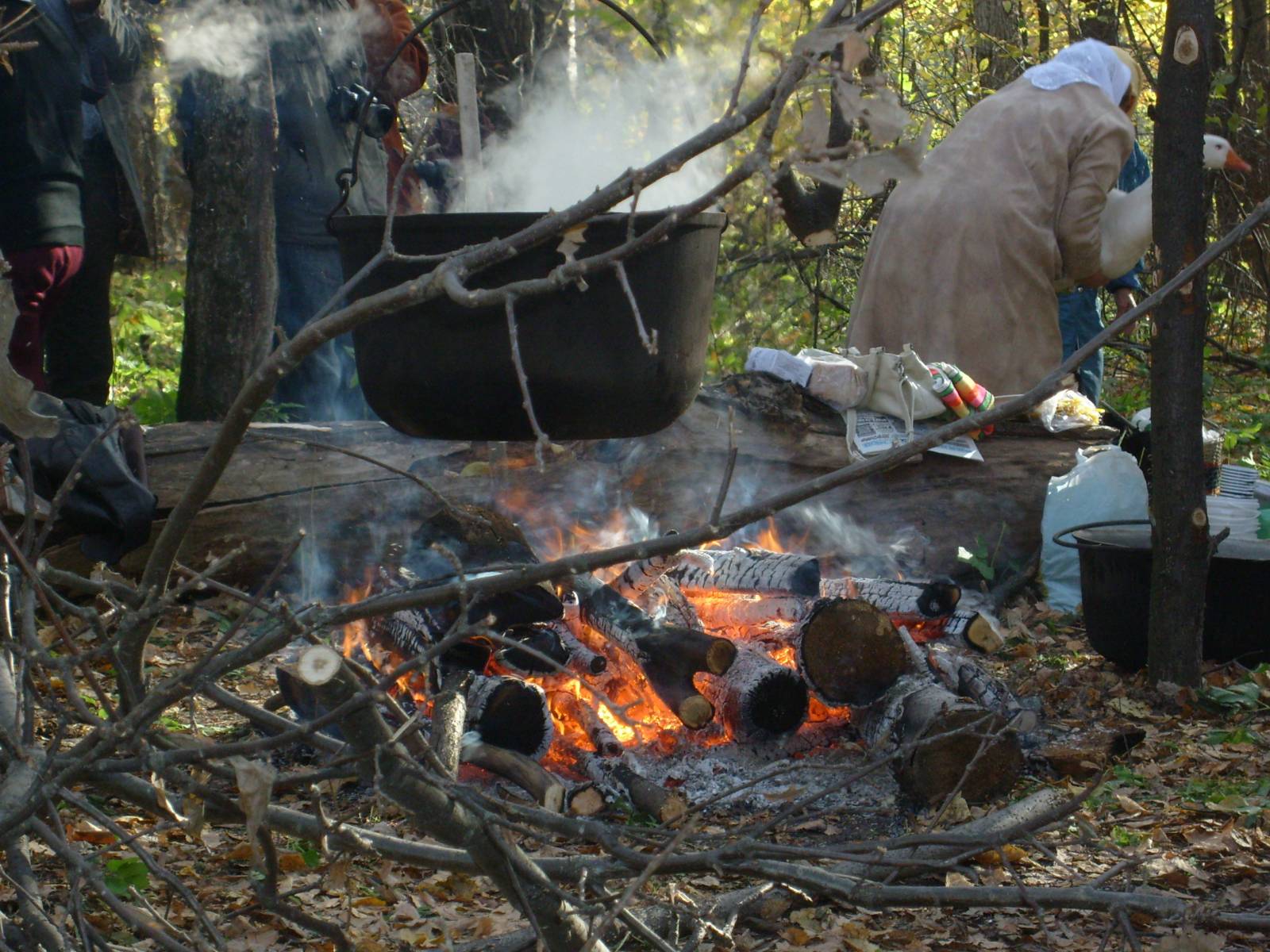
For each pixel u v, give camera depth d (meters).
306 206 5.79
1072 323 6.07
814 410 5.28
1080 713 4.04
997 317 5.38
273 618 1.60
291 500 4.73
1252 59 9.01
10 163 4.62
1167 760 3.63
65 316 5.52
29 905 1.70
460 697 3.16
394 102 5.93
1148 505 4.81
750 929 2.66
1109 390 8.97
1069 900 1.78
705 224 2.29
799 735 3.64
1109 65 5.67
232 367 5.61
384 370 2.38
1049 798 3.18
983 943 2.62
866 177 1.17
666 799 3.11
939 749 3.24
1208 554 4.09
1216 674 4.29
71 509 4.10
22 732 1.71
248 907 2.61
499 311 2.24
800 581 3.63
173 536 1.69
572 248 1.81
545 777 3.15
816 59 1.19
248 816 1.41
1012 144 5.45
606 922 1.55
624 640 3.46
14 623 2.14
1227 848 3.02
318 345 1.45
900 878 2.79
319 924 1.82
